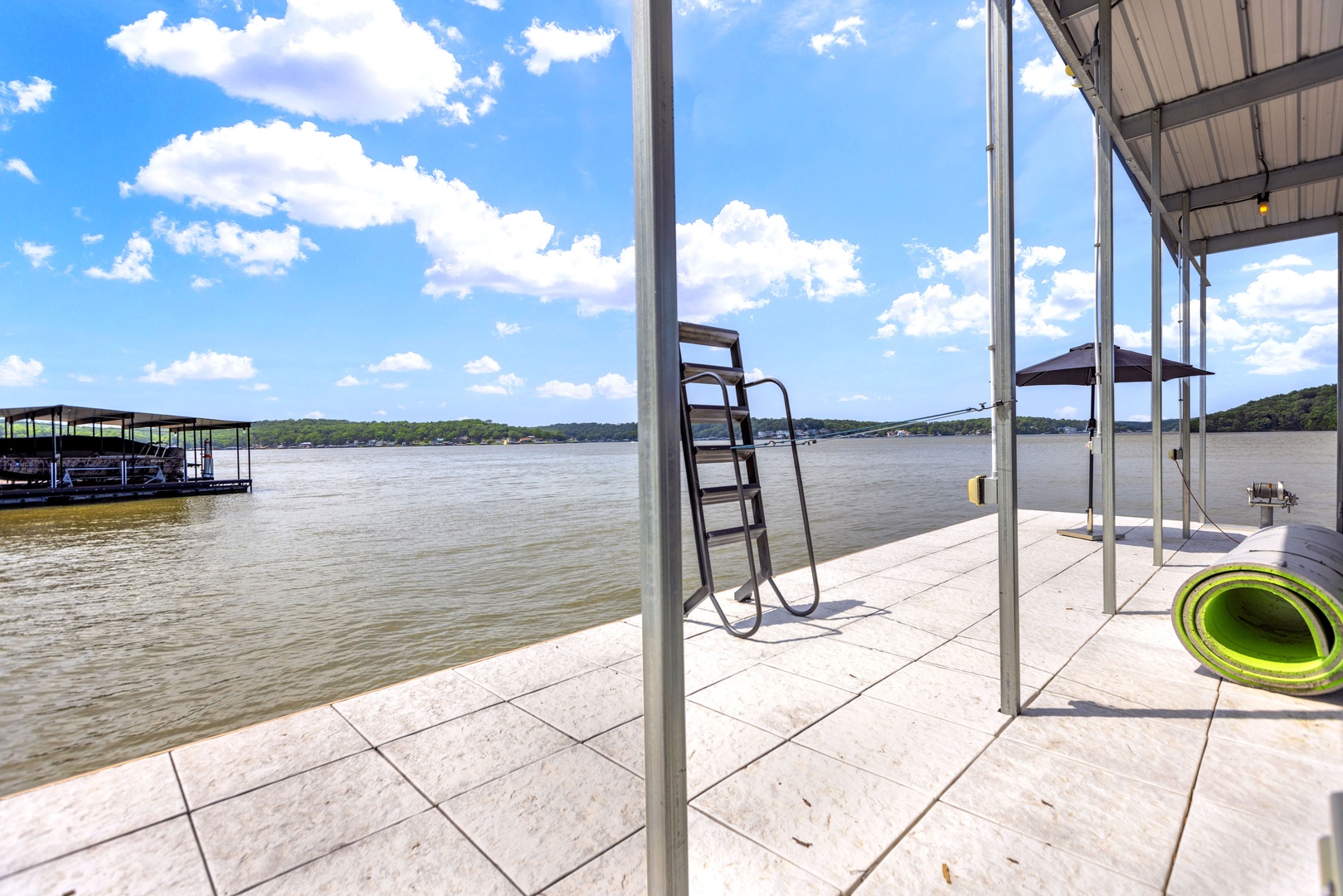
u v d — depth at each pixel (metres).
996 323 2.29
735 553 10.95
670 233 1.14
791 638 3.19
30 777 4.56
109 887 1.45
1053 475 29.58
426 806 1.78
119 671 6.64
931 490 25.52
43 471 30.11
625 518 19.72
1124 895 1.36
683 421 3.28
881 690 2.52
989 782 1.83
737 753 2.04
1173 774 1.85
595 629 3.43
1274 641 2.69
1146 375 6.12
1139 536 5.96
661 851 1.18
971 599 3.86
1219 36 3.92
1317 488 16.50
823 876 1.45
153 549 15.23
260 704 5.77
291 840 1.63
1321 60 4.09
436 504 25.56
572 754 2.07
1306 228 6.56
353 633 7.74
